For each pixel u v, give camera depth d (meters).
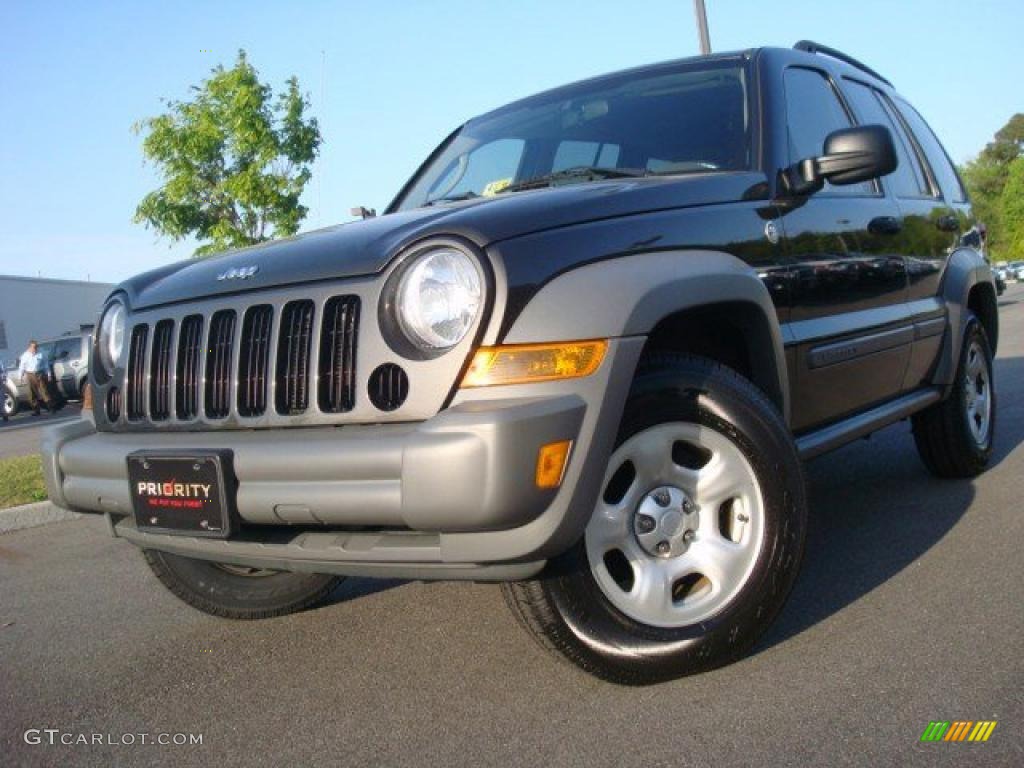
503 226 2.56
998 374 9.48
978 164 86.31
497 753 2.46
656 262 2.75
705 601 2.77
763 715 2.53
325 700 2.90
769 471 2.84
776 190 3.43
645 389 2.72
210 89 11.47
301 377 2.70
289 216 11.55
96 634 3.72
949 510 4.41
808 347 3.45
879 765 2.25
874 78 5.11
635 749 2.40
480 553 2.39
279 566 2.74
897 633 3.01
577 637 2.63
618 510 2.71
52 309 36.81
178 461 2.72
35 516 6.16
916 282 4.43
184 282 3.10
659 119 3.77
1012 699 2.52
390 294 2.57
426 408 2.47
